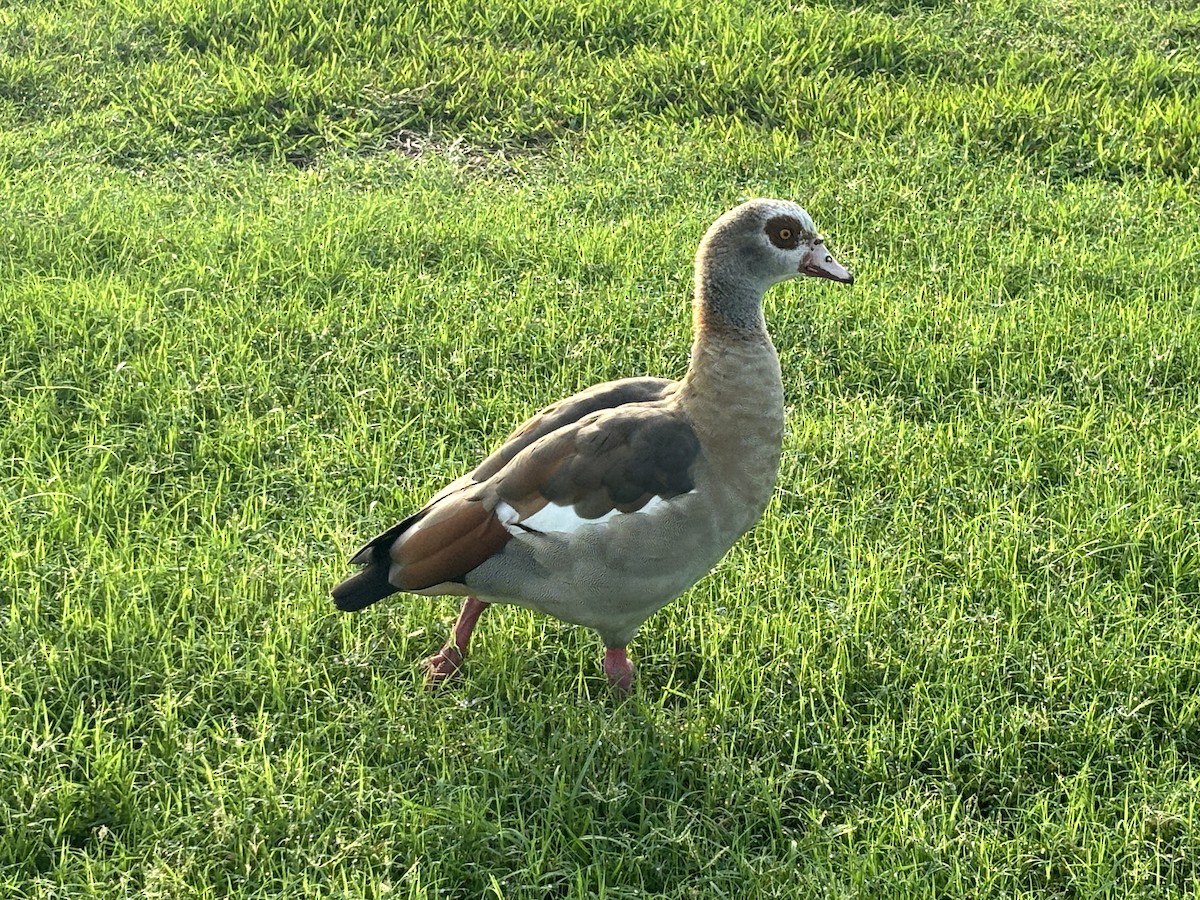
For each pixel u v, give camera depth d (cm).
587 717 255
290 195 355
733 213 255
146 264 331
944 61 427
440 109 402
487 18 440
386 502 282
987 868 241
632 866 242
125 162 374
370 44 428
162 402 296
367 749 252
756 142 379
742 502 254
